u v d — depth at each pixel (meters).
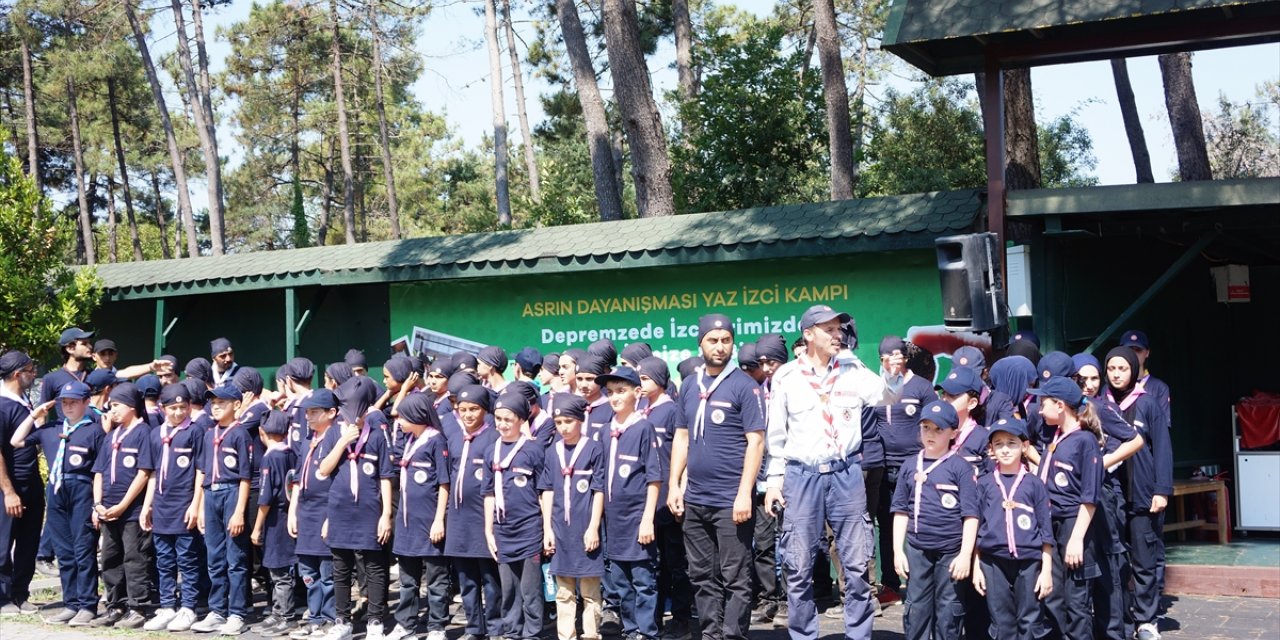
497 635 8.43
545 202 24.88
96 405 10.64
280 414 9.23
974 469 6.93
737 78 18.98
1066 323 10.23
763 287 10.75
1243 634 8.02
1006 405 7.80
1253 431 11.44
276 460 9.12
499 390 9.59
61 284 14.44
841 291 10.41
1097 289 10.81
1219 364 12.76
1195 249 9.62
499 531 8.09
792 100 18.77
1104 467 7.56
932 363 9.07
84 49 41.38
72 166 49.59
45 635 8.98
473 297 12.31
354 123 51.00
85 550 9.51
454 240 12.73
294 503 8.95
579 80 19.36
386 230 54.97
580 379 8.54
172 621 9.30
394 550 8.54
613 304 11.52
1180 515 11.01
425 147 56.12
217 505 9.14
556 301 11.80
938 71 10.71
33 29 41.06
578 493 7.91
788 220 10.58
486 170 59.41
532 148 38.31
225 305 14.93
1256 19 9.34
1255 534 11.57
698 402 7.49
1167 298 11.94
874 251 10.08
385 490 8.65
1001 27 9.52
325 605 8.87
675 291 11.17
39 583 11.27
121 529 9.45
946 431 6.88
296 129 49.81
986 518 6.83
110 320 15.86
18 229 14.14
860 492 7.24
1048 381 7.27
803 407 7.22
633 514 7.87
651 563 7.89
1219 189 8.89
